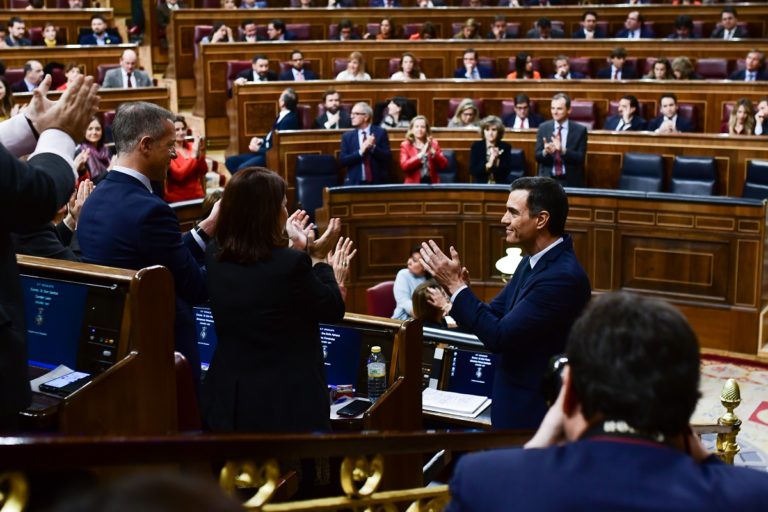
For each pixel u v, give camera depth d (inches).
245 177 132.3
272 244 133.0
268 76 537.0
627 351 59.4
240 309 131.6
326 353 180.5
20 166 80.4
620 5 641.6
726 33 605.9
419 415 179.6
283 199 134.1
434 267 164.6
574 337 62.1
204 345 197.5
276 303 131.3
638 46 568.1
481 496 59.4
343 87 503.8
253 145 470.3
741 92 475.5
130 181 151.3
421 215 385.7
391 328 175.3
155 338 125.5
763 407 311.0
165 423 127.8
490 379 210.2
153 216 148.4
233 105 514.0
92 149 370.0
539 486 58.1
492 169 417.4
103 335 126.9
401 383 172.7
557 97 416.8
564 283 157.9
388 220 384.5
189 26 606.9
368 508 90.7
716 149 407.2
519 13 650.8
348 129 442.9
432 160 421.1
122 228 147.8
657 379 58.6
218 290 133.4
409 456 172.9
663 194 356.8
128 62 538.0
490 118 416.8
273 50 565.0
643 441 59.2
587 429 61.7
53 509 33.6
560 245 163.0
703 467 58.8
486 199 382.0
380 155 425.7
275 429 132.0
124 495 33.0
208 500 33.6
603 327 60.9
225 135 565.6
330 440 79.8
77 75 91.2
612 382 59.1
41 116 89.4
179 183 393.4
